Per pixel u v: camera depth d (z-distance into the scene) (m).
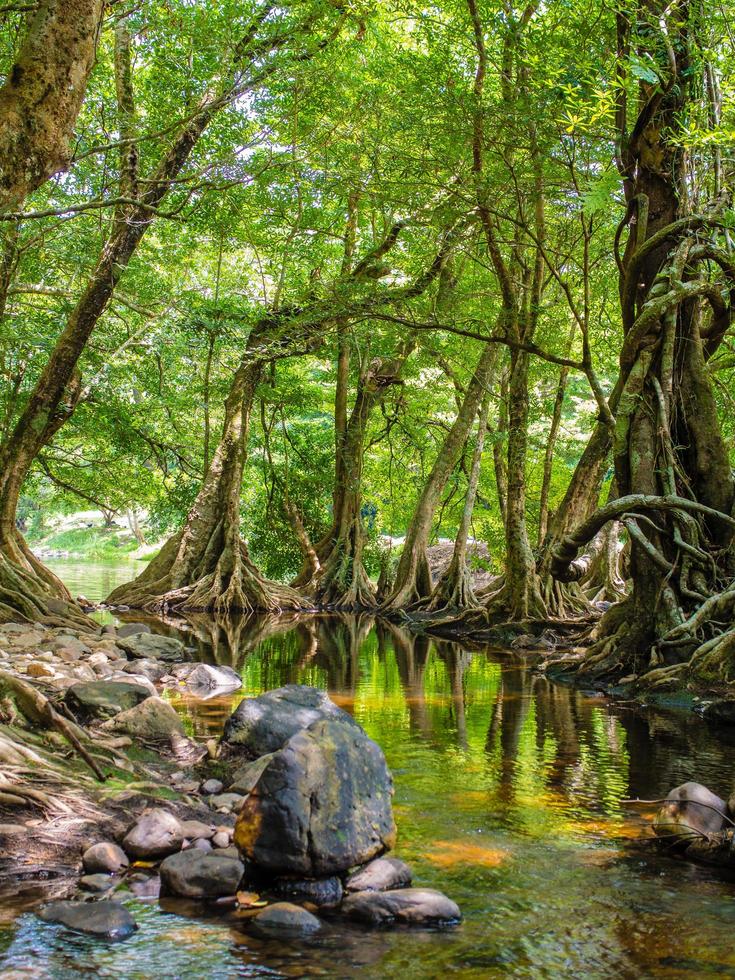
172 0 12.27
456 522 29.05
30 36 5.88
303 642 15.27
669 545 11.26
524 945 3.69
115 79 12.66
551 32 11.91
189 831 4.77
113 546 50.84
